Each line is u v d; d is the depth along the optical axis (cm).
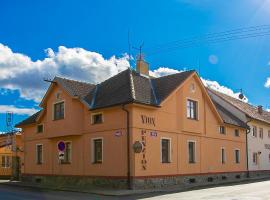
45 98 3259
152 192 2492
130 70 3122
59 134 3100
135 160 2641
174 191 2566
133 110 2686
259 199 2012
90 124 2945
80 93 3058
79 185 2977
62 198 2130
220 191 2514
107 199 2097
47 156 3366
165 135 2922
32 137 3597
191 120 3212
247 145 4197
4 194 2370
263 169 4562
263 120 4647
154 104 2817
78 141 3033
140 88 2947
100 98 3003
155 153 2814
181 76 3136
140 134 2709
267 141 4784
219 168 3588
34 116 3678
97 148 2898
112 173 2748
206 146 3412
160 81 3177
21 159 3719
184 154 3111
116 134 2752
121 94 2839
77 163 3025
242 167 4047
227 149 3769
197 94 3316
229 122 3791
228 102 4381
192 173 3183
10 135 4303
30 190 2695
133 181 2619
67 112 3045
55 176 3234
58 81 3120
